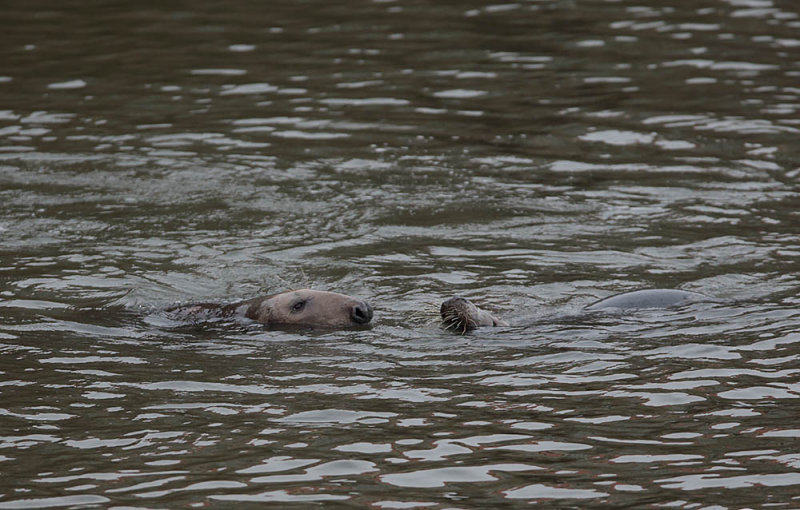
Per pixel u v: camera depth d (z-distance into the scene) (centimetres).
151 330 3384
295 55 6719
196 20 7450
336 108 5853
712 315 3394
